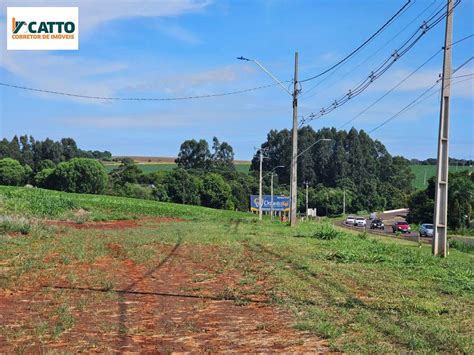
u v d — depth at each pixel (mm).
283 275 13891
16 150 154750
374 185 137125
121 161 176375
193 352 7090
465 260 19656
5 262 15594
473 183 77500
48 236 24969
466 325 8602
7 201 44688
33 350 7023
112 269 14773
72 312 9406
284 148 141625
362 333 7918
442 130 20094
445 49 19609
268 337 7848
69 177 103125
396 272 15070
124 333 8016
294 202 38906
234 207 121062
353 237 30562
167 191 110938
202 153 167875
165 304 10297
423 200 91688
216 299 10844
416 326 8328
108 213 55594
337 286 12250
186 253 19297
